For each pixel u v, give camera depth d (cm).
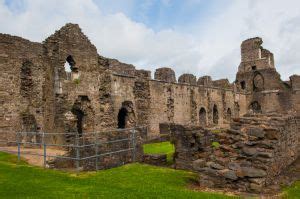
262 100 5656
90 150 1702
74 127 2316
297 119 1873
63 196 1098
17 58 2422
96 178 1384
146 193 1138
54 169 1558
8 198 1073
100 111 2902
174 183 1353
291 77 5372
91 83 2834
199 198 1082
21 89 2431
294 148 1748
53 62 2514
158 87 3638
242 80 5909
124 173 1521
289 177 1349
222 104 5031
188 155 1764
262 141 1289
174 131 1838
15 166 1553
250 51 5903
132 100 3253
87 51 2820
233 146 1317
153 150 2422
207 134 1848
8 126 2323
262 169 1203
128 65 3262
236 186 1212
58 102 2458
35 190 1169
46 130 2473
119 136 1828
